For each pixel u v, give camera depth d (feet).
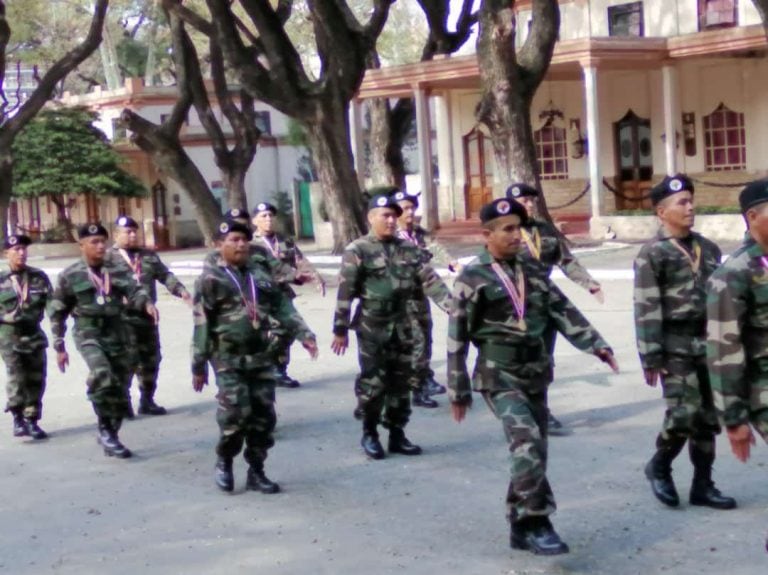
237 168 94.32
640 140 105.09
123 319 34.76
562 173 111.55
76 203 135.44
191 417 38.55
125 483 30.63
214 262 28.09
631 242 87.92
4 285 36.17
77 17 140.87
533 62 75.97
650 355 23.85
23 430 36.88
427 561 22.80
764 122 95.76
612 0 104.58
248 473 29.12
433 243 54.19
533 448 22.03
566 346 46.75
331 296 69.36
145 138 84.28
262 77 77.66
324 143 80.84
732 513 24.61
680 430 24.18
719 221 88.69
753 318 18.99
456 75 97.66
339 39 77.41
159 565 23.73
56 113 122.93
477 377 22.80
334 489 28.63
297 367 45.91
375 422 31.37
